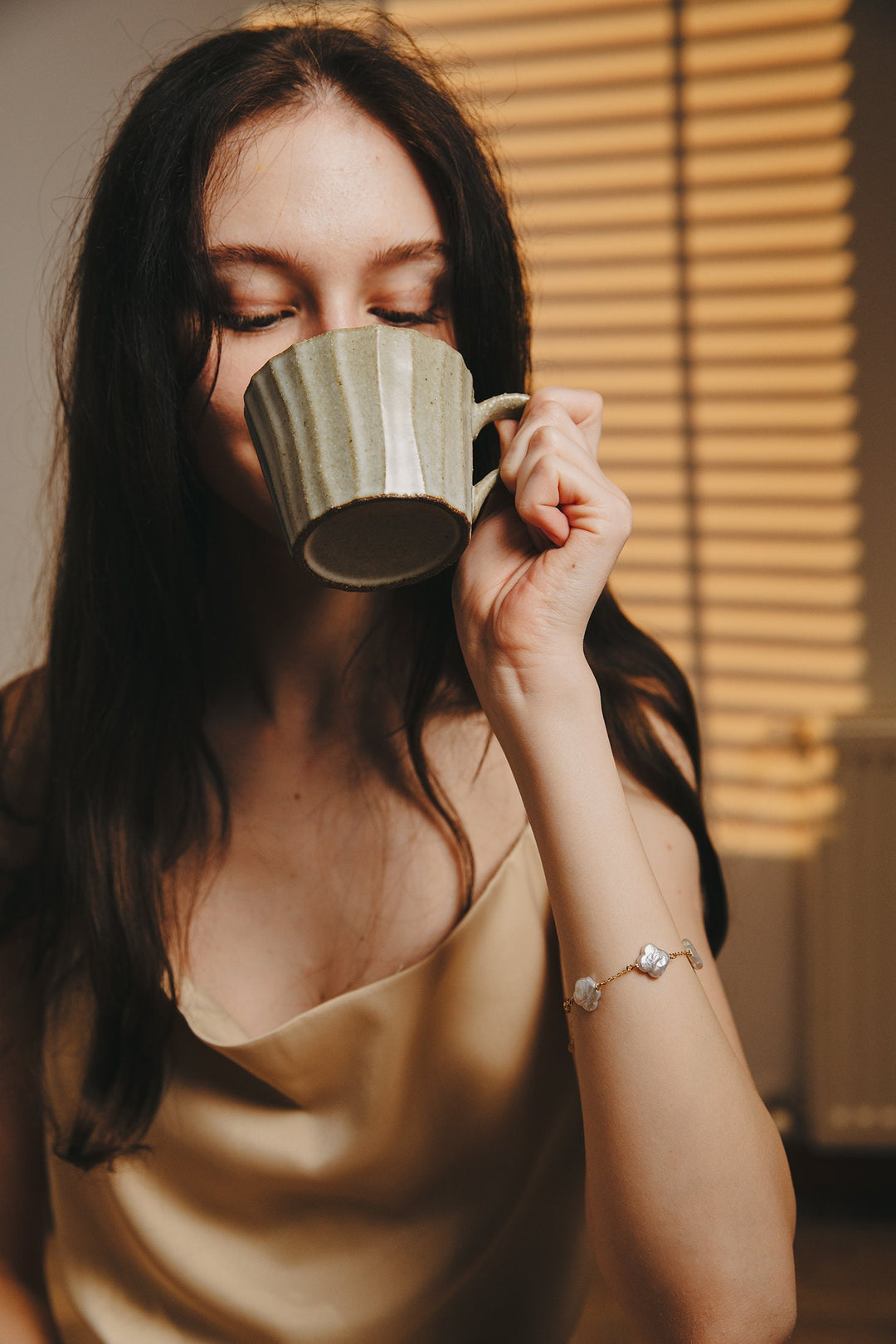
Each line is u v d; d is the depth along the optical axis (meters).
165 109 0.69
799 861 2.27
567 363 2.18
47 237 2.03
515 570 0.69
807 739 2.16
